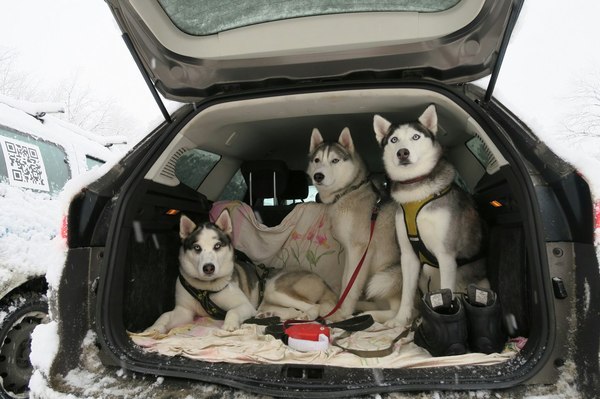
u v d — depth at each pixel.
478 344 1.75
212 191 3.56
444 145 3.04
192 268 2.77
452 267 2.43
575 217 1.52
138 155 2.23
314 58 2.02
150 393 1.51
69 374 1.66
